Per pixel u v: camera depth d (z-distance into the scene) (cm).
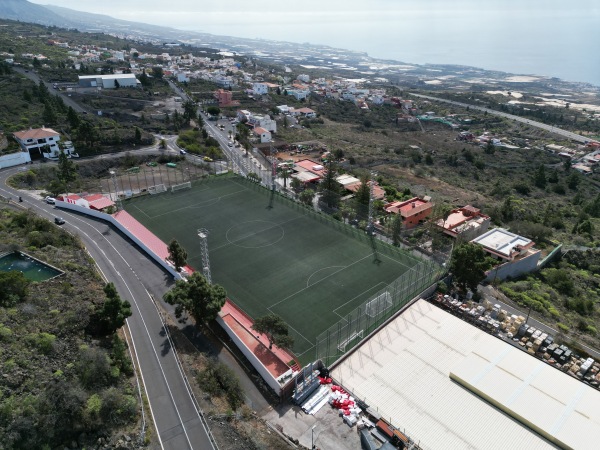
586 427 5200
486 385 5822
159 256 8975
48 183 12688
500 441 5125
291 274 8606
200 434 4941
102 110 19400
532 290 9050
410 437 5147
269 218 11056
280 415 5469
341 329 6756
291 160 15950
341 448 5000
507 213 13138
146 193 12375
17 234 8438
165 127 18525
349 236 10212
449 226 10669
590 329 7894
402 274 8625
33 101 18212
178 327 6988
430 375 6097
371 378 6047
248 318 7219
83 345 5606
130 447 4669
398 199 12738
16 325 5522
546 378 5984
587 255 11281
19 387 4797
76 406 4656
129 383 5556
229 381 5766
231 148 17262
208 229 10381
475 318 7531
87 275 7500
